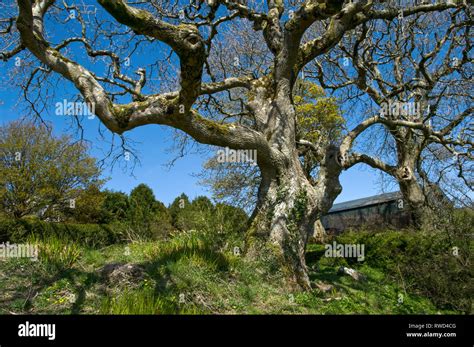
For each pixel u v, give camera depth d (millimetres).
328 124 18969
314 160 19094
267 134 9203
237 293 6609
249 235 8562
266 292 7047
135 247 9047
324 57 14586
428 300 9250
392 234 12125
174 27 5910
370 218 22719
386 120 11398
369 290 8984
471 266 9297
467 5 10531
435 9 10555
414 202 15164
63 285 6117
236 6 9797
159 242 8859
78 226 12070
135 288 6020
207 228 9094
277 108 9242
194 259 7129
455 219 10922
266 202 8648
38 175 17266
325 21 13820
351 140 10453
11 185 16875
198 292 6223
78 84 7480
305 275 8094
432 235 11211
